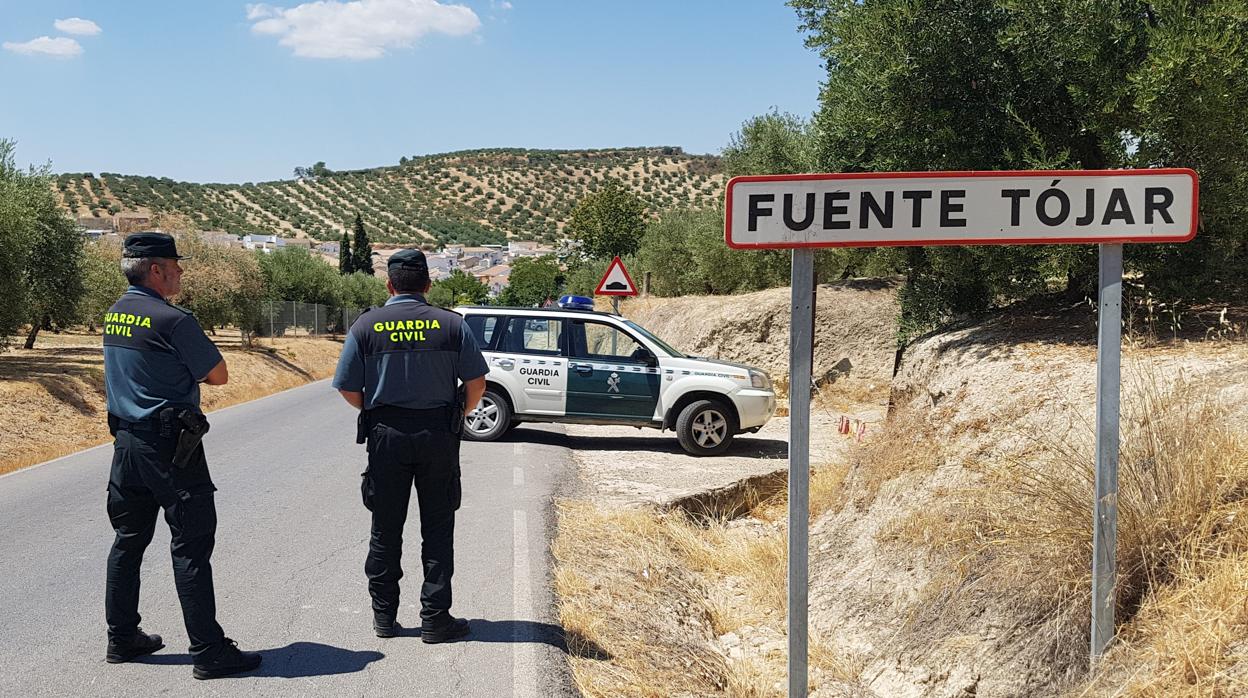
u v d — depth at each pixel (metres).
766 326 17.64
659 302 26.14
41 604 5.31
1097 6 6.96
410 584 5.75
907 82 7.89
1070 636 4.19
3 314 18.44
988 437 6.00
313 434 13.23
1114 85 6.92
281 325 41.69
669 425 11.62
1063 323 7.63
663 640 5.18
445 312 4.59
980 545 4.93
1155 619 3.86
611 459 11.00
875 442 7.35
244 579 5.81
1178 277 7.16
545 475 9.52
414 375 4.46
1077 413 5.52
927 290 9.27
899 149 8.26
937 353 7.88
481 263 174.38
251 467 10.11
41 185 22.02
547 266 91.19
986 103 7.95
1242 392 4.95
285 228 197.75
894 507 6.27
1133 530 4.18
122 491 4.21
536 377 11.82
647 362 11.74
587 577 5.96
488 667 4.38
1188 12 6.77
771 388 11.77
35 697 4.02
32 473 10.15
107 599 4.37
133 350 4.10
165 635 4.81
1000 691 4.33
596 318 12.06
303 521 7.42
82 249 23.06
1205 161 6.90
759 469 10.27
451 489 4.67
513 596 5.46
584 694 4.20
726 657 5.37
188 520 4.13
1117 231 3.71
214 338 38.09
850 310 16.58
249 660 4.34
